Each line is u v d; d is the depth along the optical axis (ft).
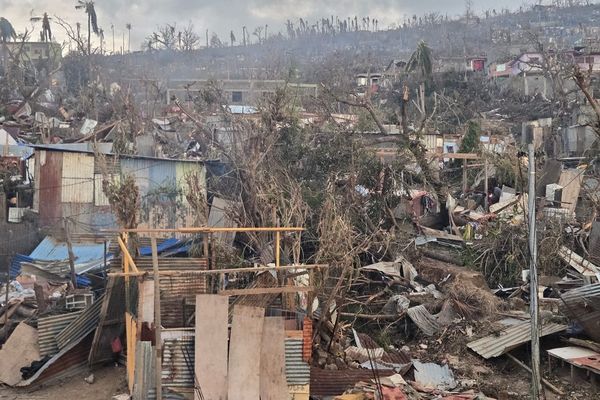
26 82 215.72
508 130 162.50
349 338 51.60
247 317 37.06
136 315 40.29
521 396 42.39
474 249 70.23
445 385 43.70
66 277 68.44
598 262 67.67
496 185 105.09
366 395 38.91
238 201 69.67
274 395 37.01
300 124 89.81
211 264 49.24
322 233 56.29
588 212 83.20
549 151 134.21
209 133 102.89
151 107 175.32
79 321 47.80
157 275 35.76
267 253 57.26
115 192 51.21
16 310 57.82
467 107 180.45
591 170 100.12
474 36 378.53
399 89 197.06
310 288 38.86
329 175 75.61
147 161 85.81
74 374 46.70
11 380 45.24
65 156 85.10
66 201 85.05
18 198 92.63
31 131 153.89
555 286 59.47
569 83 190.19
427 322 54.54
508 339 49.01
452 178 118.01
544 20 437.17
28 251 82.74
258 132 75.36
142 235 77.25
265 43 434.71
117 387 44.04
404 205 81.92
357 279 55.42
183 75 254.47
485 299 55.67
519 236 68.33
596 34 314.96
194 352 36.81
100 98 191.83
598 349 45.44
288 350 38.04
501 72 229.86
